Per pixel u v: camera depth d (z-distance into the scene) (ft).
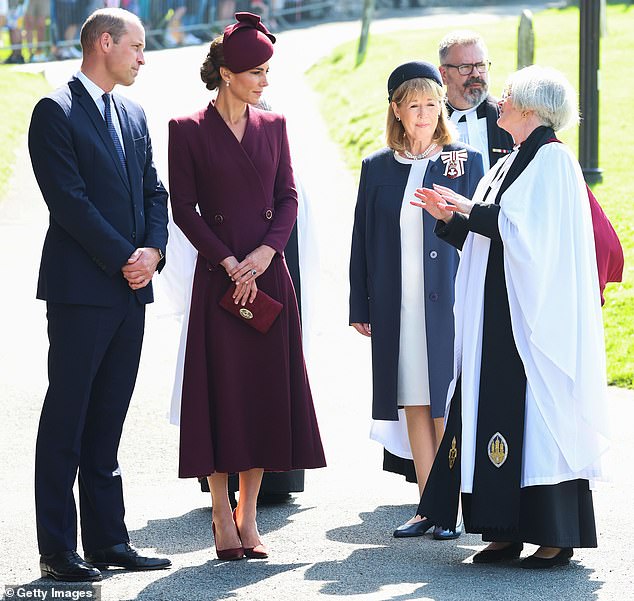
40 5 211.82
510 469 40.63
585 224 40.98
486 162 51.65
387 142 48.55
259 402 42.86
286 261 51.70
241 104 43.47
